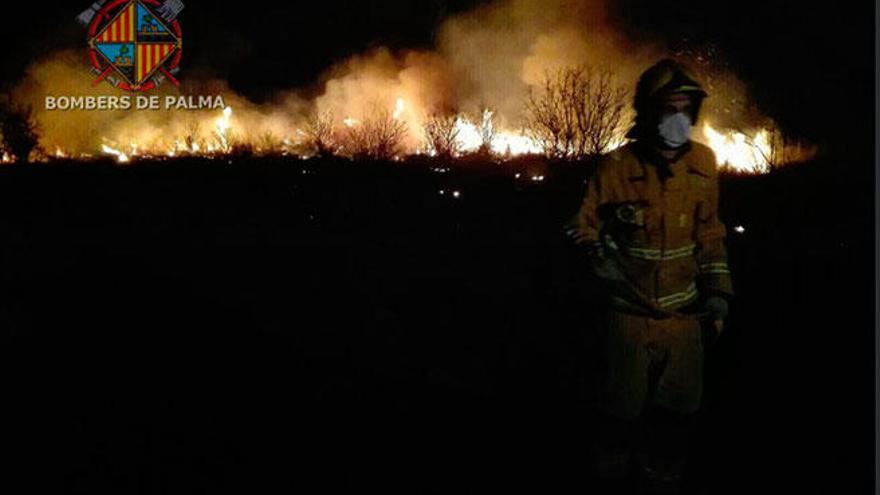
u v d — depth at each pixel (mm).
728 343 6961
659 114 4176
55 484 4742
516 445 5238
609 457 4605
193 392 6223
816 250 9938
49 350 7223
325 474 4848
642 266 4293
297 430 5500
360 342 7414
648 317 4316
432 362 6852
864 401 5801
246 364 6867
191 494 4602
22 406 5957
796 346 6871
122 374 6633
